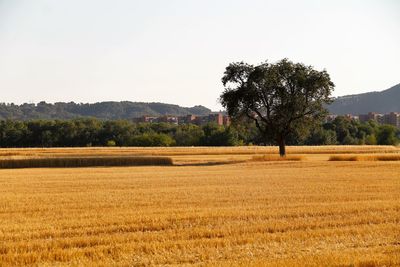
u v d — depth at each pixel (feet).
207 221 59.31
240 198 80.38
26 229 54.75
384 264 40.37
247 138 439.22
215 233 52.39
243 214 63.41
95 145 479.41
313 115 222.89
